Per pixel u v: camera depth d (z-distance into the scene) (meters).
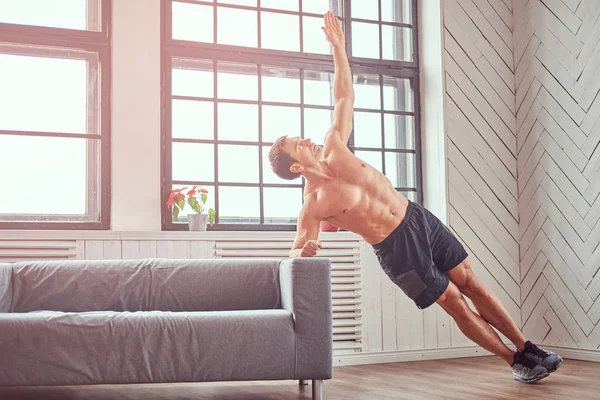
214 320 2.76
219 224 4.16
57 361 2.64
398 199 3.25
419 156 4.76
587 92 4.32
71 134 3.92
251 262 3.42
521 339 3.43
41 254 3.63
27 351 2.62
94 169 3.96
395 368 4.02
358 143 4.64
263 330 2.79
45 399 3.06
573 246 4.39
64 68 3.96
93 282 3.27
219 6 4.34
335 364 4.14
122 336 2.68
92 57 4.00
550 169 4.56
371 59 4.70
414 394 3.06
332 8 4.67
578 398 2.95
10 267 3.24
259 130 4.37
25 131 3.85
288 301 2.94
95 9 4.03
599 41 4.26
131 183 3.93
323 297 2.86
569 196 4.43
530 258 4.68
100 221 3.91
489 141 4.75
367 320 4.28
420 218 3.26
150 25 4.03
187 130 4.19
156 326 2.71
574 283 4.38
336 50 3.37
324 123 4.58
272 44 4.48
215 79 4.27
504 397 2.97
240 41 4.38
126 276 3.30
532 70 4.71
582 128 4.35
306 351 2.82
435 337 4.46
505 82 4.83
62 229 3.83
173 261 3.38
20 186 3.84
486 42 4.81
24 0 3.91
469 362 4.25
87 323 2.67
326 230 4.28
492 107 4.78
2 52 3.85
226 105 4.30
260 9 4.44
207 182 4.20
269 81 4.44
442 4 4.68
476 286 3.41
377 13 4.80
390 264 3.25
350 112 3.30
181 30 4.24
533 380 3.35
